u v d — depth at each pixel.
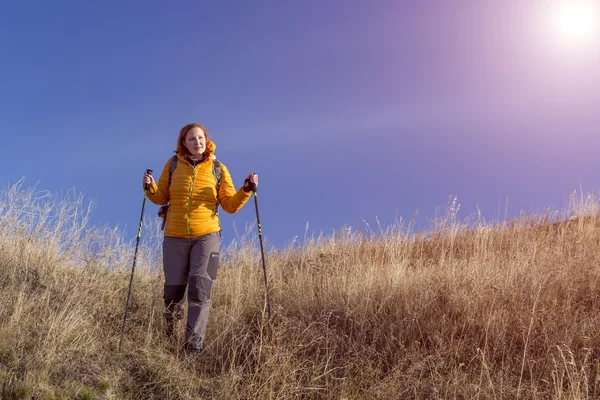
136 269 6.00
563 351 4.27
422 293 5.62
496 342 4.60
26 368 3.61
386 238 8.30
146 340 4.48
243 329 5.02
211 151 4.88
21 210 5.89
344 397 3.92
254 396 3.83
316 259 7.23
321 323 5.00
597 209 9.05
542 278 5.77
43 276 5.16
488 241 8.10
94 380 3.75
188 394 3.85
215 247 4.71
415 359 4.42
